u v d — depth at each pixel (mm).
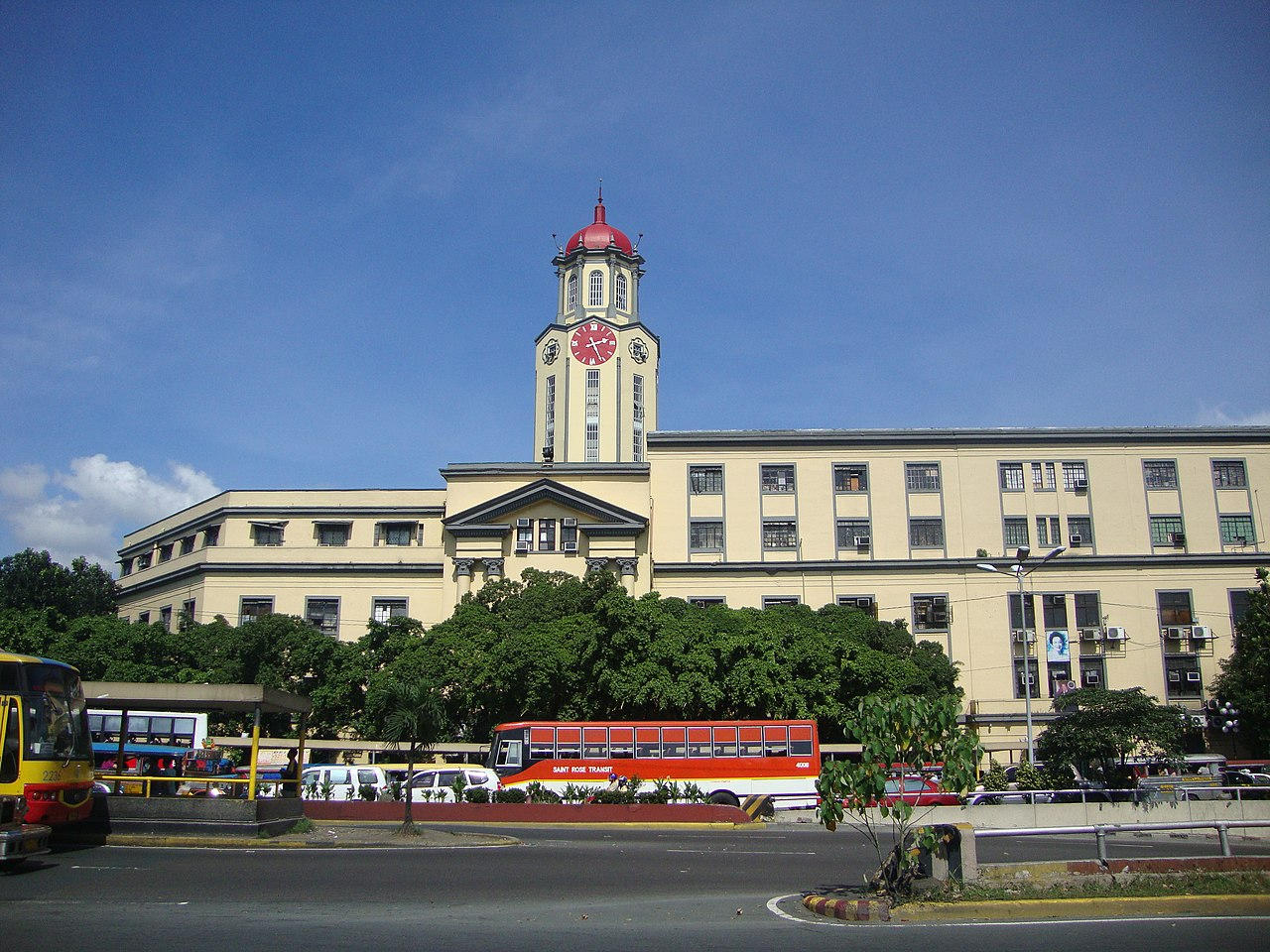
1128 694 37969
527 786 38312
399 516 65812
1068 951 11484
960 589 60781
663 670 46188
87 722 22453
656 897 16297
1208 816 31594
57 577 63125
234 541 66062
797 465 63469
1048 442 62906
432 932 12711
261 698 24438
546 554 61406
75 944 11734
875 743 15086
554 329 95125
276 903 15031
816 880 18781
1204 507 61812
